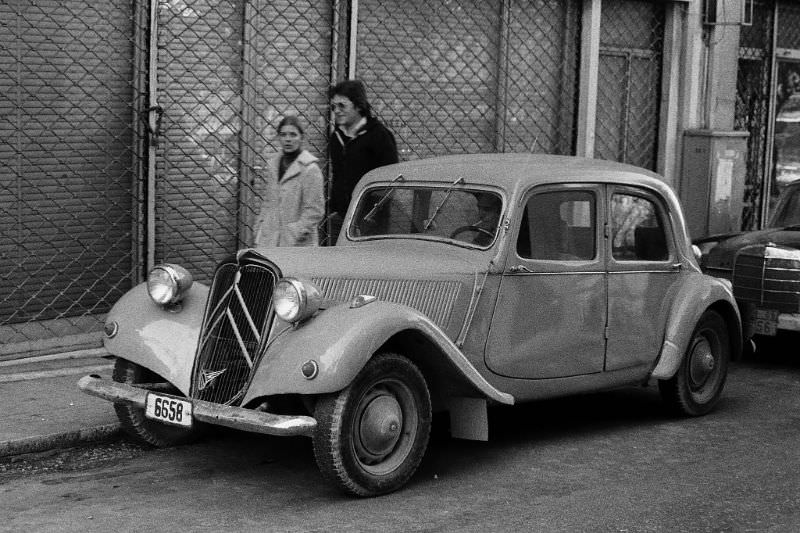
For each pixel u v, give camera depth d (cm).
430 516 619
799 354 1126
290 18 1105
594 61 1352
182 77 1038
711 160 1438
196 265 1066
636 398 923
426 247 747
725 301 859
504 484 684
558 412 872
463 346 705
